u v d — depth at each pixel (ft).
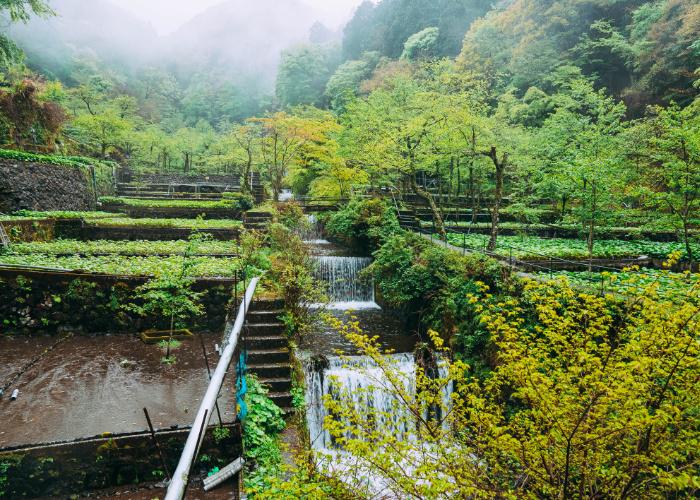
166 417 18.84
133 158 125.18
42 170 59.41
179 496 7.57
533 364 14.37
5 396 20.53
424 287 43.47
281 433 24.02
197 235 31.99
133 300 30.91
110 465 16.66
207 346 28.76
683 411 13.66
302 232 69.56
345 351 38.06
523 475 15.64
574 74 101.86
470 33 129.70
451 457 14.60
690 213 44.29
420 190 56.90
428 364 35.32
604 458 13.91
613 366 13.71
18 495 15.56
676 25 93.97
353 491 14.40
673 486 12.07
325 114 101.04
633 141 53.47
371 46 199.62
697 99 53.01
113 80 219.20
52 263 34.14
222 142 128.88
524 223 72.95
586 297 17.08
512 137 55.36
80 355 26.27
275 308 33.83
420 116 53.36
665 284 25.17
